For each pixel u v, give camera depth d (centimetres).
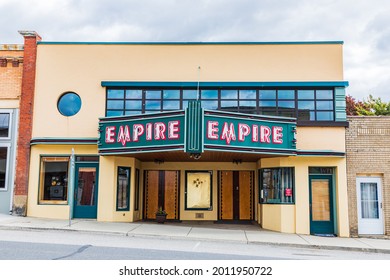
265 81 1745
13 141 1764
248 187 1931
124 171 1755
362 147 1706
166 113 1471
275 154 1566
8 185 1750
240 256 1067
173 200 1928
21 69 1797
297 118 1739
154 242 1276
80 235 1361
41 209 1722
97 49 1788
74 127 1747
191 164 1936
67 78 1775
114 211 1694
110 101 1769
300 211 1667
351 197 1678
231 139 1470
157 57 1775
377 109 3041
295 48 1764
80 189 1738
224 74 1758
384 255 1293
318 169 1722
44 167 1759
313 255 1188
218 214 1916
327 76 1745
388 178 1688
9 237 1224
